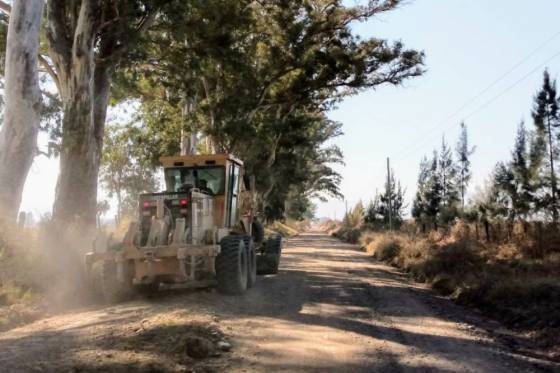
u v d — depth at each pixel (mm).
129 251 10602
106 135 36594
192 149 30828
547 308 9734
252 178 16469
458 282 14125
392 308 11258
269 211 58156
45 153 16562
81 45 16188
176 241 10820
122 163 37250
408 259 21156
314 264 22172
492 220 21766
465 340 8430
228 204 13875
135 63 18719
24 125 14305
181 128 30188
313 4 29281
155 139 34781
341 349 7461
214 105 27703
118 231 18031
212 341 7309
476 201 24938
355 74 30062
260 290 12977
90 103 16641
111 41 18203
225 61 22828
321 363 6754
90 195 16688
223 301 10906
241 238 12312
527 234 17625
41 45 21625
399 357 7223
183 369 6148
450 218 28938
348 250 35031
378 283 15891
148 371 5918
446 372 6590
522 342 8508
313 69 29641
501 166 22609
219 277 11641
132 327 7883
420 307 11570
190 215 11359
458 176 31188
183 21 19031
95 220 16875
